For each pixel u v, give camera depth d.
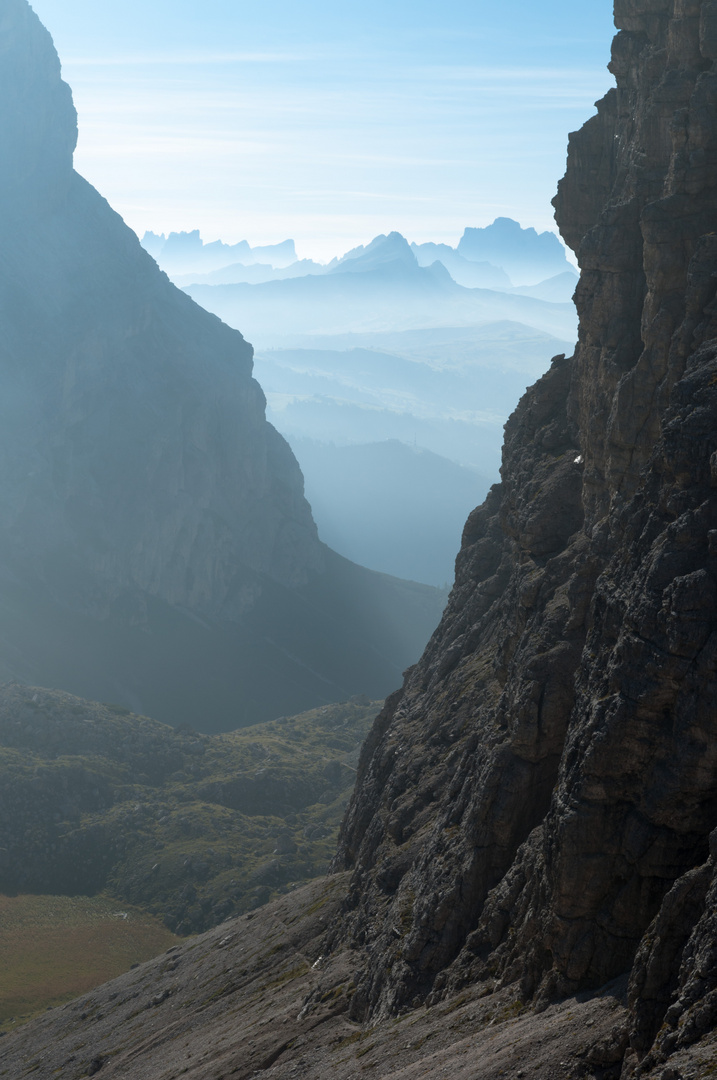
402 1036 54.78
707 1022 35.22
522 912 54.50
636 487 60.69
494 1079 42.28
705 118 60.03
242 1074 69.19
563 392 91.75
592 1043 41.16
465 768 74.06
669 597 44.62
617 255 68.88
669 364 58.50
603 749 45.56
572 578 61.44
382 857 82.88
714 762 42.75
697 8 65.19
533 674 59.78
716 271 56.62
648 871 44.22
